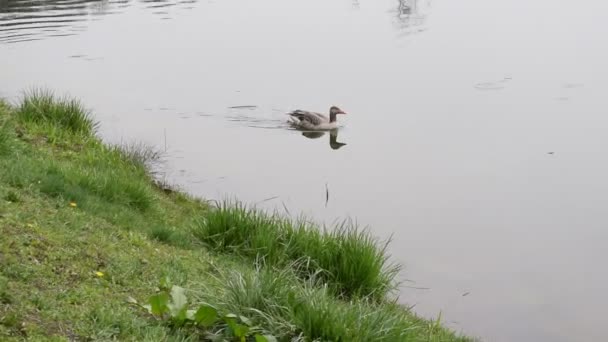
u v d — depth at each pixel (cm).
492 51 2534
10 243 586
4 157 880
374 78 2148
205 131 1622
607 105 1864
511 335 843
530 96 1958
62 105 1230
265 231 852
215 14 3291
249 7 3525
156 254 717
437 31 2905
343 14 3319
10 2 3331
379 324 576
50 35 2609
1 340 444
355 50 2530
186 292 608
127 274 613
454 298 922
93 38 2605
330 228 1118
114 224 784
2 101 1287
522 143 1579
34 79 1956
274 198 1245
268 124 1714
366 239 852
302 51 2508
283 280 618
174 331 528
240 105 1839
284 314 565
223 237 846
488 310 898
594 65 2314
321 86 2039
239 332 522
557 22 3120
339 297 773
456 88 2039
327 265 810
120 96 1862
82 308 518
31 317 482
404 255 1044
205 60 2338
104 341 479
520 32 2908
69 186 830
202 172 1349
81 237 670
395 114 1791
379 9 3484
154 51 2447
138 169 1190
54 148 1073
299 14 3316
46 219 688
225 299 582
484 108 1845
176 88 1970
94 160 1073
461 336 789
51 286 539
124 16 3152
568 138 1612
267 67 2262
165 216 948
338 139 1612
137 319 523
